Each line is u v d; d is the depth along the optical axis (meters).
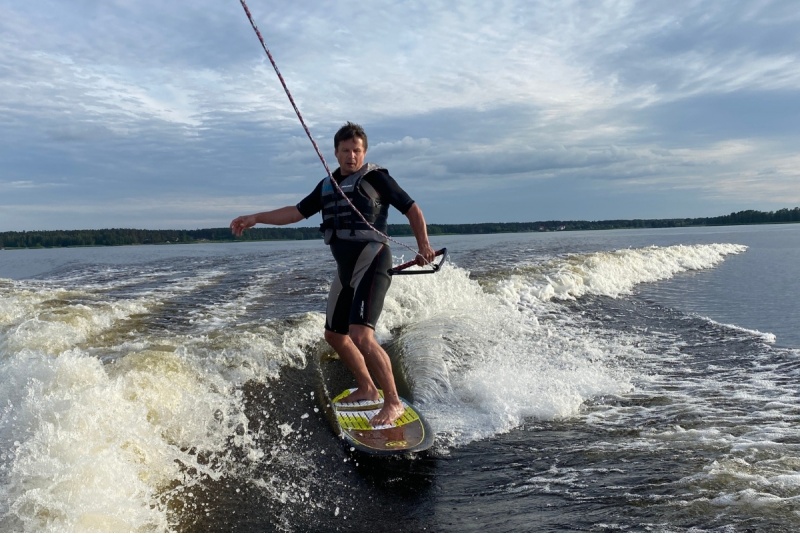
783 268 15.65
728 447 3.79
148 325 7.16
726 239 33.69
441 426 4.47
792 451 3.68
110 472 3.07
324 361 5.85
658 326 7.96
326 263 16.91
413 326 7.49
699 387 5.27
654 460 3.64
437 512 3.17
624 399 4.98
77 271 14.92
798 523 2.77
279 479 3.53
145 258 20.59
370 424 4.27
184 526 2.96
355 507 3.24
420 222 4.09
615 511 3.01
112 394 3.84
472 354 6.34
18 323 6.73
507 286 10.16
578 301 9.86
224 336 6.09
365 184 4.15
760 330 7.66
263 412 4.48
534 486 3.40
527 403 4.82
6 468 3.04
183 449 3.78
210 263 17.39
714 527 2.78
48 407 3.51
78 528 2.68
